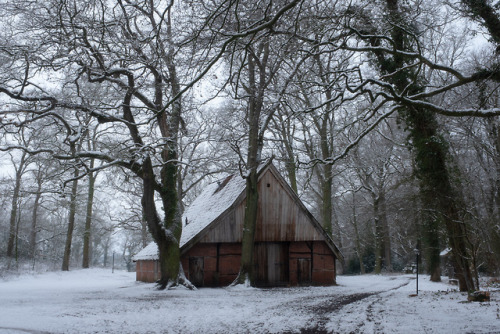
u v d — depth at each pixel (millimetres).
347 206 52250
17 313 13148
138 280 33594
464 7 12367
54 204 43719
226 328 11094
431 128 18219
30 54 16656
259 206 26844
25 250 50000
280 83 21859
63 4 16078
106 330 10844
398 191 44250
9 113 16094
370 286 26531
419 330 9570
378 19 14055
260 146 24766
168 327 11320
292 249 27828
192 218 31344
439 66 12148
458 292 18719
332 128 33750
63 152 20234
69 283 34688
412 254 47594
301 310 13969
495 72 11688
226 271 25625
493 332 9031
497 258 22016
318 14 13758
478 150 29359
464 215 16859
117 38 17828
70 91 20453
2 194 35469
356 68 13062
